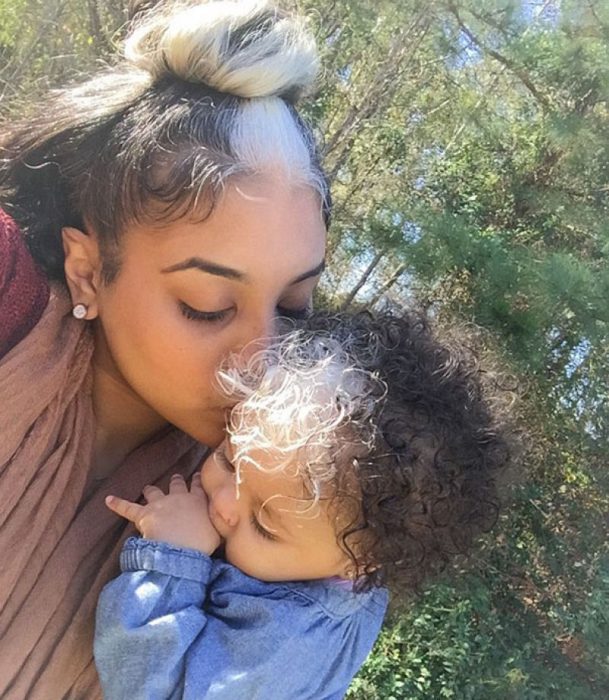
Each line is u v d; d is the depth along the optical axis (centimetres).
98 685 92
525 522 460
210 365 84
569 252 433
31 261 87
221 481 90
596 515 464
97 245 86
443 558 91
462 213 477
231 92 84
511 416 103
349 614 93
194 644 86
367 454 85
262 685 86
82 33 370
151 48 88
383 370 90
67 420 89
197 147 81
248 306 84
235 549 90
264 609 88
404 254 372
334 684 93
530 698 412
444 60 477
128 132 84
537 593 457
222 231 80
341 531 86
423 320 103
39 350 86
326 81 432
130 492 95
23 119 100
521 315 359
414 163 504
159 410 89
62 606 87
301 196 84
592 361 430
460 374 95
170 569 87
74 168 88
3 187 93
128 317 85
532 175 479
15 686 84
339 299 398
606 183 452
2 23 371
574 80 435
